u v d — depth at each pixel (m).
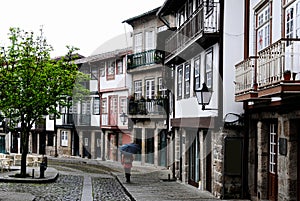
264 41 14.35
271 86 11.28
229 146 15.95
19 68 21.64
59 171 27.89
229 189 15.98
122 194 18.30
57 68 22.34
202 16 17.41
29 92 21.84
